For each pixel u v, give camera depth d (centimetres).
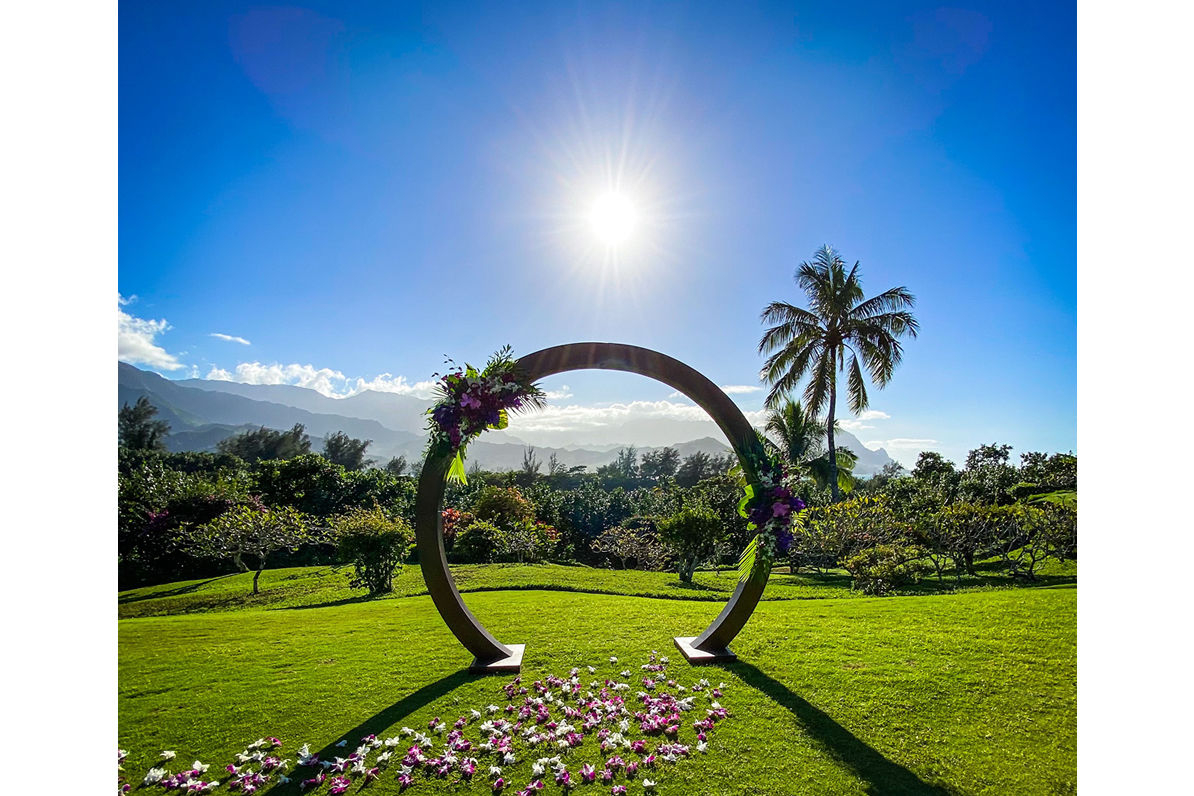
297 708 398
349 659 498
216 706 403
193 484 1609
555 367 489
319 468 1964
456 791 301
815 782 301
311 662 493
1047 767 312
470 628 473
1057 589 762
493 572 1075
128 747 349
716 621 502
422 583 1013
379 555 982
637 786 301
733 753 330
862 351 1684
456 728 364
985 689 411
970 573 1120
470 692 420
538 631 576
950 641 515
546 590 891
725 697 404
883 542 1141
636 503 2148
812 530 1236
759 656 485
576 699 405
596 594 836
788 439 1870
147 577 1462
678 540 1089
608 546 1662
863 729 357
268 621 672
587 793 296
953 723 363
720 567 1458
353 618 671
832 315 1716
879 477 2647
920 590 968
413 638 562
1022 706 384
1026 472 1942
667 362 493
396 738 352
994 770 311
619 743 342
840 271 1734
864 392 1733
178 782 311
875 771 311
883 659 472
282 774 316
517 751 336
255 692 427
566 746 339
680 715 378
